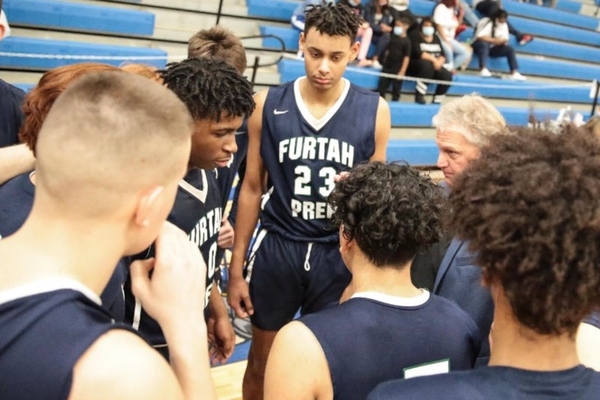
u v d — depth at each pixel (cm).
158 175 71
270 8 641
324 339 102
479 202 69
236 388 255
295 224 205
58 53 486
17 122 165
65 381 60
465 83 675
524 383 67
